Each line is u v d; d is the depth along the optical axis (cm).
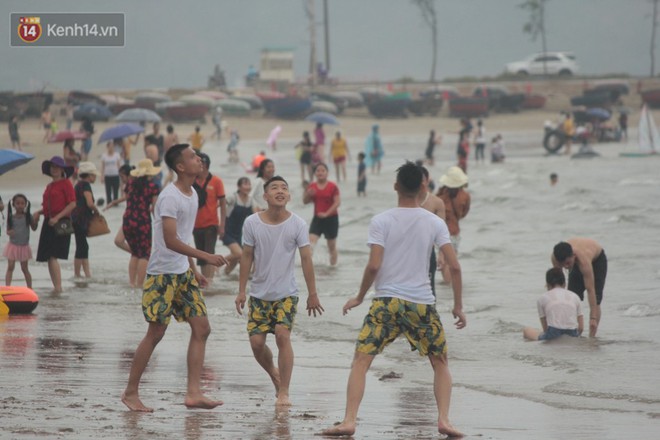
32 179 10650
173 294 2114
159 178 7238
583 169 11338
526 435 1933
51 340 3045
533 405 2283
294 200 8600
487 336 3300
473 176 10975
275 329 2227
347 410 1888
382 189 9738
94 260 5450
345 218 7531
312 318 3666
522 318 3669
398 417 2116
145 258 4325
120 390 2306
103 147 13338
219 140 17212
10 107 18550
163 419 1975
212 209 4353
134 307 3812
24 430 1798
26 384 2327
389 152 15575
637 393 2427
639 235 6147
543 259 5350
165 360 2766
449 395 1925
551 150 15112
